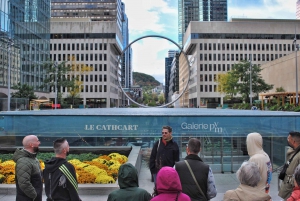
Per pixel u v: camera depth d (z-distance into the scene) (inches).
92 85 3275.1
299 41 3496.6
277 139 350.3
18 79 1973.4
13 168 288.0
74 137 403.2
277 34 3457.2
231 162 344.5
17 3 1945.1
